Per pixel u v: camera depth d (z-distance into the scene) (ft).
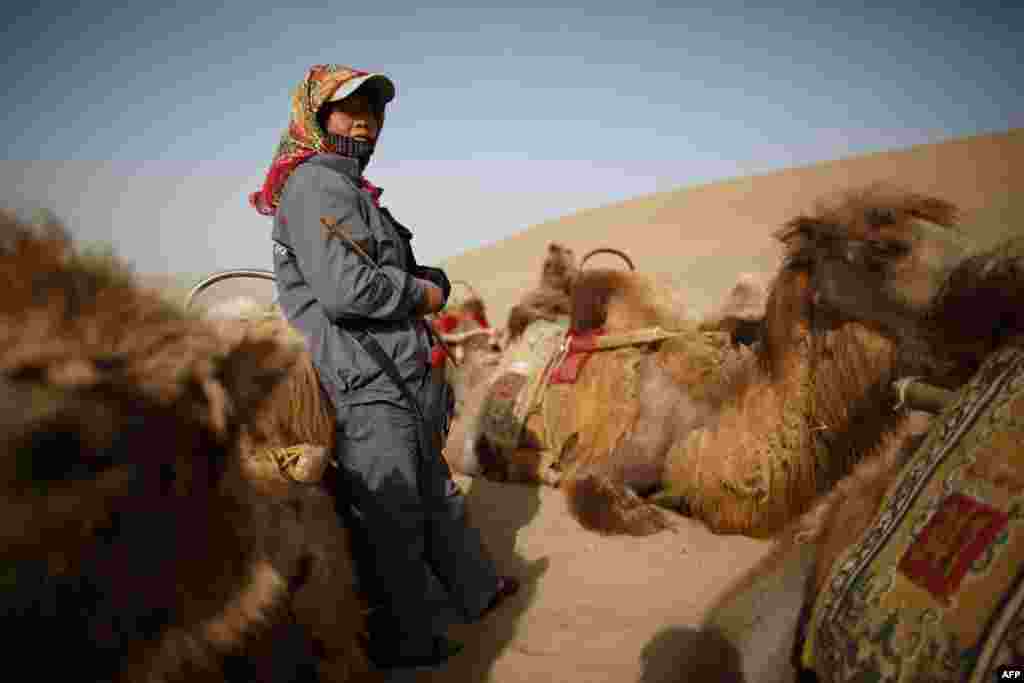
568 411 17.37
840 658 4.59
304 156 9.77
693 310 17.52
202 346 4.29
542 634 12.02
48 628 3.55
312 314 9.59
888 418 11.26
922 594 4.29
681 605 12.55
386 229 10.06
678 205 153.07
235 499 4.63
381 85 10.19
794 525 7.14
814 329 11.55
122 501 3.77
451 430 21.53
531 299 20.79
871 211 10.93
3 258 3.78
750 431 13.16
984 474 4.38
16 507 3.38
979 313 5.80
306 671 6.26
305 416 9.21
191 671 4.30
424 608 10.20
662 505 16.21
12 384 3.50
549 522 16.67
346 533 9.64
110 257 4.13
